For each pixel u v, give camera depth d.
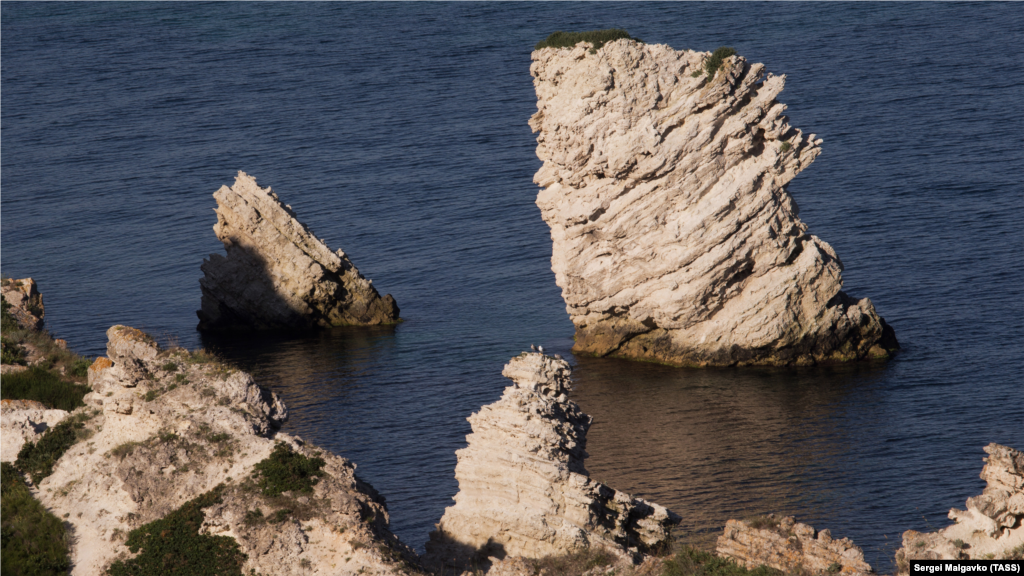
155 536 70.38
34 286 125.12
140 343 79.00
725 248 148.12
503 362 153.00
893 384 140.00
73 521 73.62
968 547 62.44
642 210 150.00
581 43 147.88
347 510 69.38
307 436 126.62
